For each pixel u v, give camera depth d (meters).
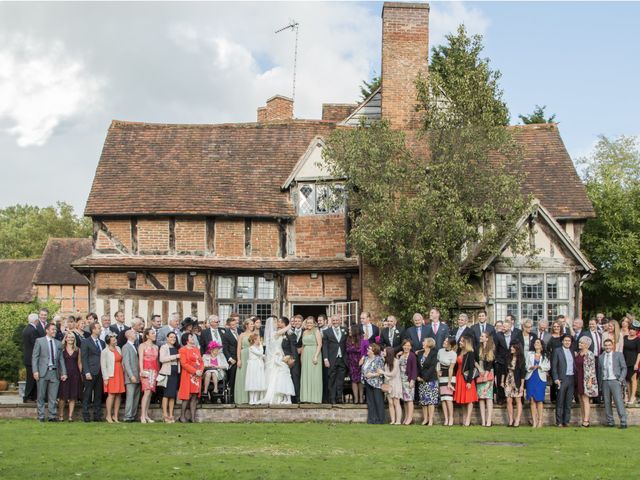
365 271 22.47
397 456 11.89
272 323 17.22
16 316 33.84
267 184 25.36
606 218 28.16
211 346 16.84
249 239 24.39
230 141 27.09
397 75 24.77
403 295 20.84
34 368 15.59
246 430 14.42
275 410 16.25
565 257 22.38
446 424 15.94
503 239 21.23
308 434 14.02
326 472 10.67
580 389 16.11
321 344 17.02
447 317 20.92
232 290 24.06
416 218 20.36
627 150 36.28
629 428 15.72
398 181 21.23
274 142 26.98
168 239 24.33
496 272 22.34
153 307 23.80
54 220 69.38
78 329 16.97
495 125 21.81
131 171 25.94
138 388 15.93
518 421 15.98
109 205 24.61
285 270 23.91
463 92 21.42
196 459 11.48
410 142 24.33
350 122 26.69
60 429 14.12
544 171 25.22
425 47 24.86
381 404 16.12
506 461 11.61
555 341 16.38
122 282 23.94
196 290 23.92
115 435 13.46
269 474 10.51
